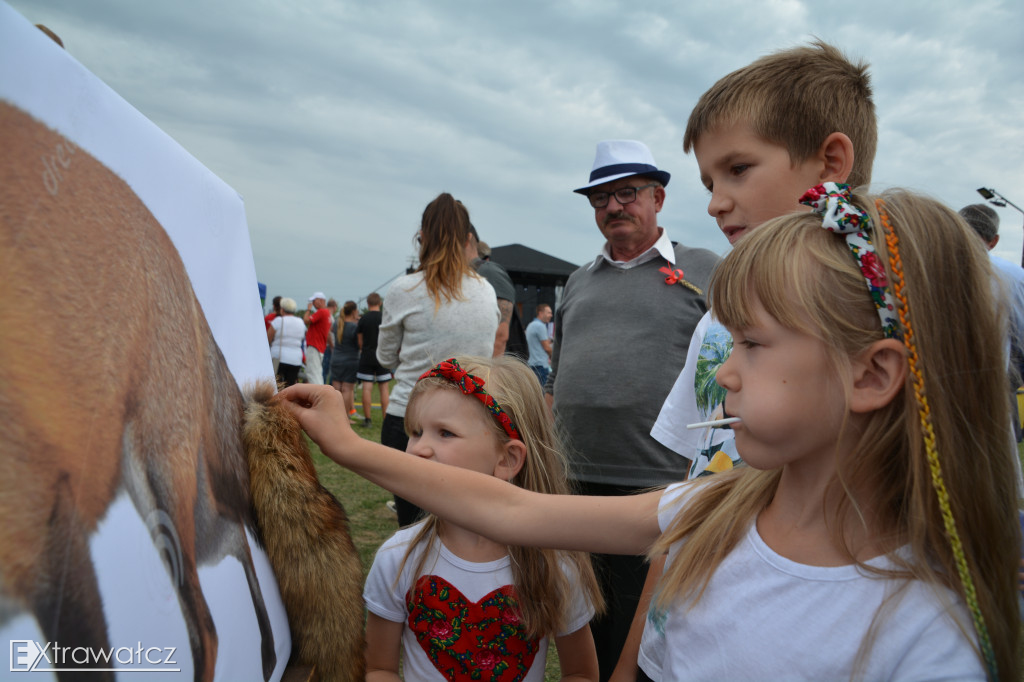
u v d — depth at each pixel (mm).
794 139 1261
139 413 631
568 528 1022
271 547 880
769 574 798
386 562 1404
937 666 675
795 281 731
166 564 625
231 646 713
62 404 524
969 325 737
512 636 1336
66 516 506
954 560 717
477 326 2807
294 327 8094
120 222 648
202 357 802
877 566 741
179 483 687
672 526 970
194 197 860
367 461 1049
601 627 2100
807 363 736
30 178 522
